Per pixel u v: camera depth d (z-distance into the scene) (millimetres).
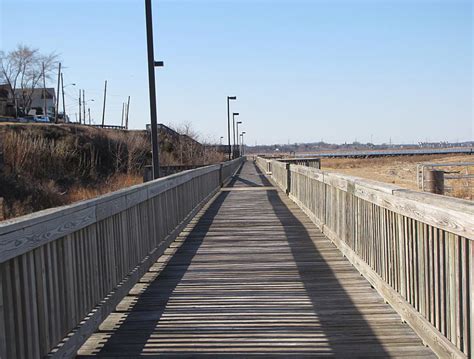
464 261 3346
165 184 8266
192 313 5090
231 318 4906
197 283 6277
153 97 11242
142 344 4289
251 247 8602
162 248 7871
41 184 25656
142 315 5059
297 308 5164
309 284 6094
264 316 4945
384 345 4137
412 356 3904
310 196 12000
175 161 42219
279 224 11250
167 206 8711
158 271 6961
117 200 5230
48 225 3457
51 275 3586
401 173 37812
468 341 3311
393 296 4914
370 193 5801
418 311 4297
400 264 4801
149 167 21828
